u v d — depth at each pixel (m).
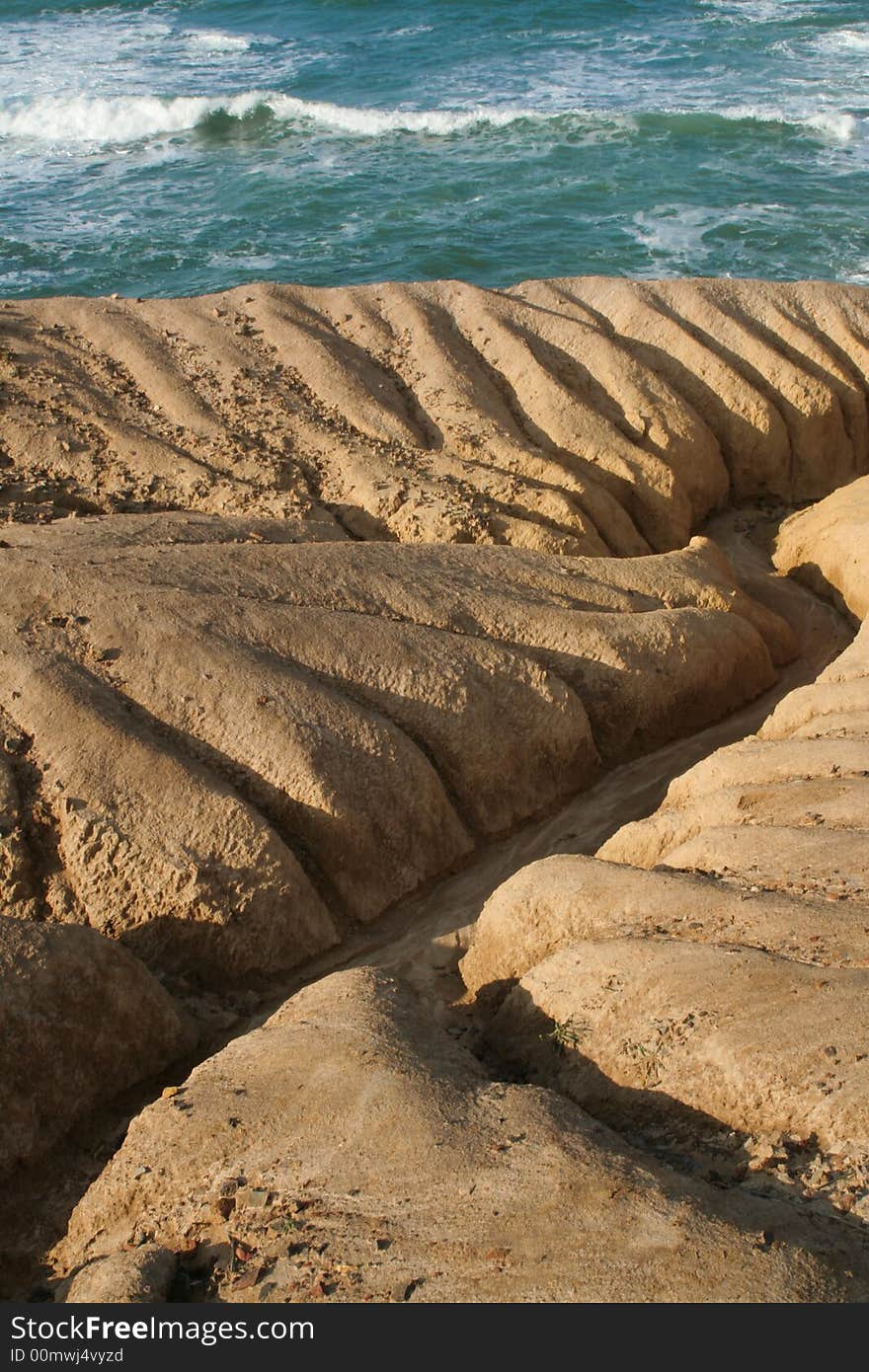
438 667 12.65
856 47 41.72
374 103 38.44
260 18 47.66
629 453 18.41
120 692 11.78
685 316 20.56
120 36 46.25
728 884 9.66
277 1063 8.12
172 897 10.61
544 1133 7.19
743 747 11.84
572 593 14.39
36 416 17.28
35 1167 8.77
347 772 11.55
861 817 10.16
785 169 32.91
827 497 18.94
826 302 20.91
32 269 28.30
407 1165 7.09
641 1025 8.35
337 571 13.69
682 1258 6.30
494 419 18.44
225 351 19.02
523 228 30.16
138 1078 9.66
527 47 43.38
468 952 10.74
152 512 16.09
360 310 20.31
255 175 33.75
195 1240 7.18
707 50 42.22
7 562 12.77
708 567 15.48
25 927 9.31
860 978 8.08
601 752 13.61
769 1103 7.55
